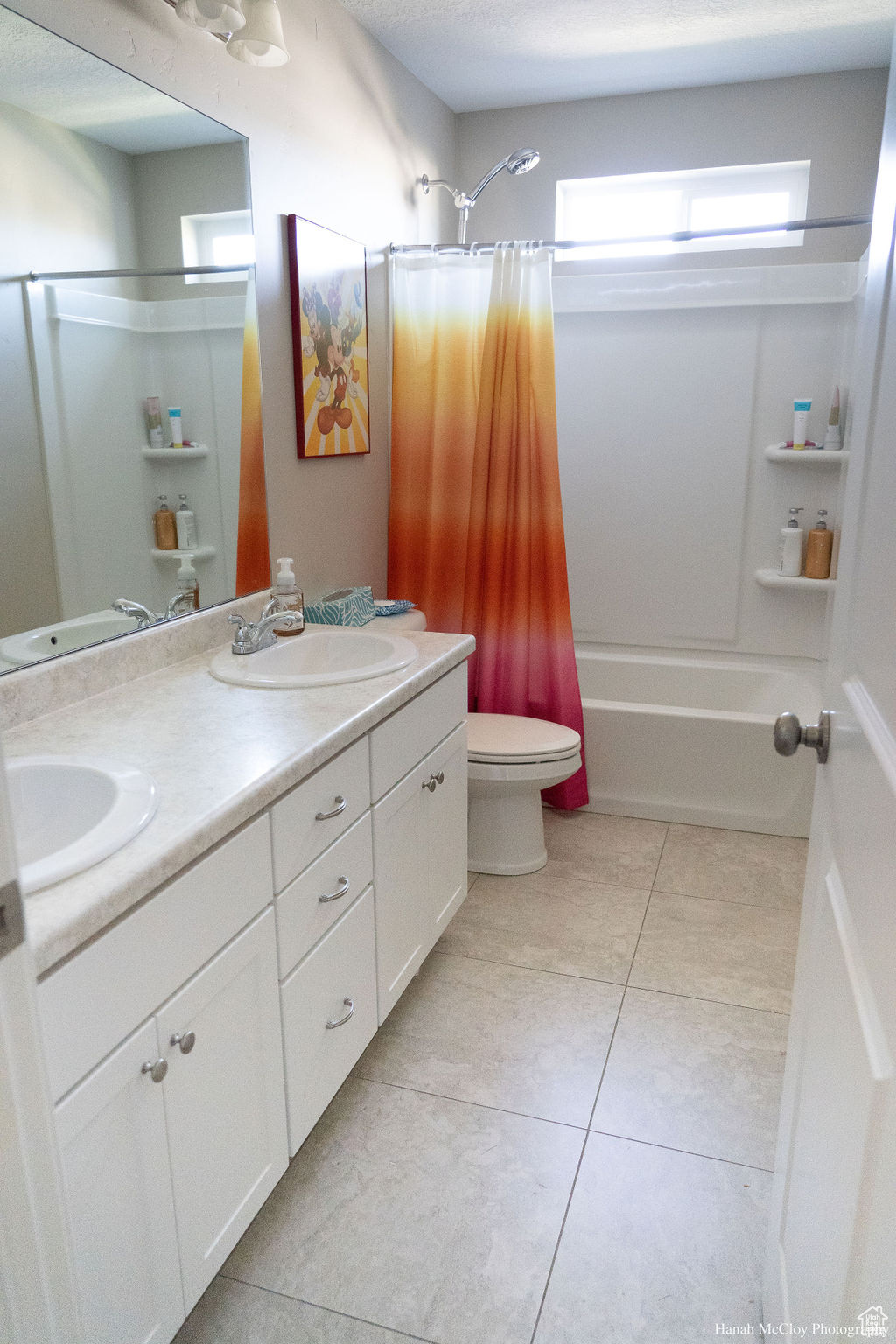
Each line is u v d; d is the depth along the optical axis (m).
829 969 0.98
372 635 2.16
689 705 3.66
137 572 1.83
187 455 1.96
